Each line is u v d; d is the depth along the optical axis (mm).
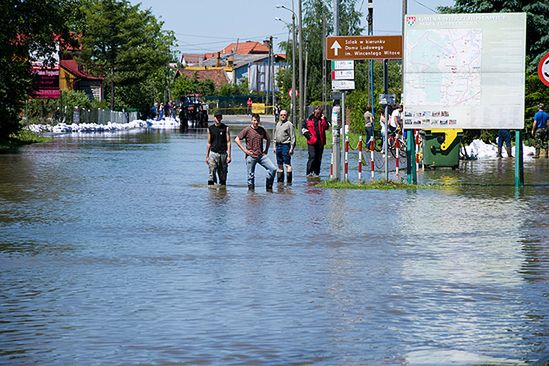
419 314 19984
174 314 20141
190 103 197375
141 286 23438
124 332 18453
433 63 53906
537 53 115625
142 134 149250
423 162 68500
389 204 43844
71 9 115562
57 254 28734
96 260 27547
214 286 23391
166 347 17219
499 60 53531
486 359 16219
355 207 42500
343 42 55812
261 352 16781
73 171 65750
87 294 22453
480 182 56844
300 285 23484
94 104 196000
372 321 19328
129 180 58094
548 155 83625
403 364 15922
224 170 54406
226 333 18312
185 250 29500
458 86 53844
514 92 53594
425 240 31688
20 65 107375
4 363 16141
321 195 48562
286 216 38906
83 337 18062
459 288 23016
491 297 21875
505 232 33719
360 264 26703
